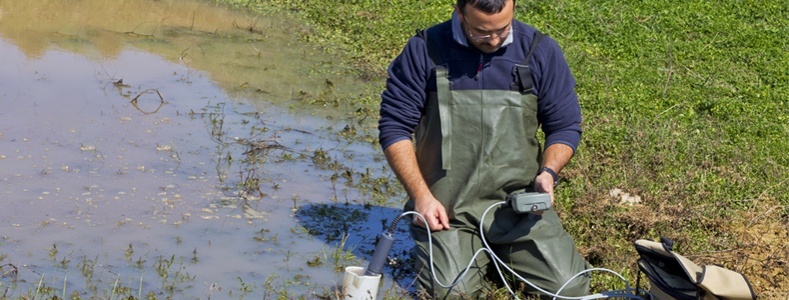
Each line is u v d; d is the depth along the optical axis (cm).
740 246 518
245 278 468
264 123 701
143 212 536
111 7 1060
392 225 438
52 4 1052
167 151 630
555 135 465
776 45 977
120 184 571
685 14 1048
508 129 453
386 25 1016
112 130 662
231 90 783
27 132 644
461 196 454
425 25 1016
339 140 680
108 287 448
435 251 451
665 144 673
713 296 400
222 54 896
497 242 457
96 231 508
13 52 848
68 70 804
